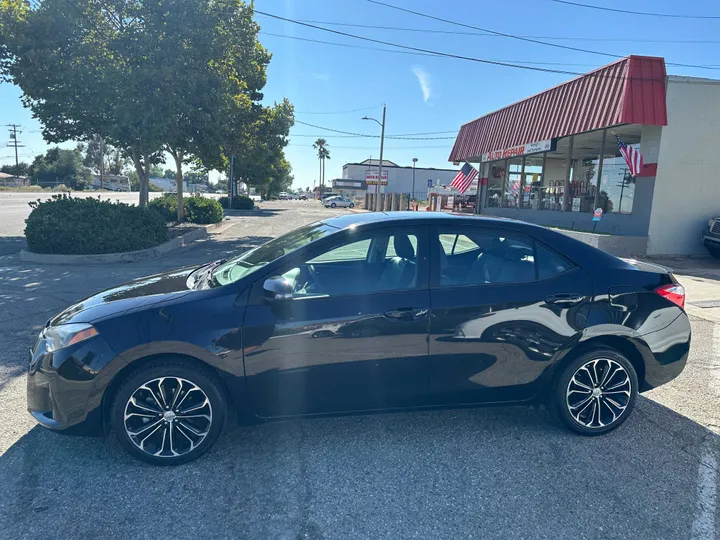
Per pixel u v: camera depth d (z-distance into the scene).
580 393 3.61
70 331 3.10
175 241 13.89
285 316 3.17
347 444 3.48
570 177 17.75
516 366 3.46
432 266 3.44
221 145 16.30
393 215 3.73
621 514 2.79
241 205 41.81
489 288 3.44
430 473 3.15
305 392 3.25
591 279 3.58
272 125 24.36
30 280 8.83
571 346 3.51
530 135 18.28
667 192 13.45
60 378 3.00
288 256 3.36
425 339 3.31
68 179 96.06
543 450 3.45
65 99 14.09
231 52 16.06
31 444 3.38
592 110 14.60
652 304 3.65
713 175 13.57
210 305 3.14
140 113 13.60
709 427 3.84
